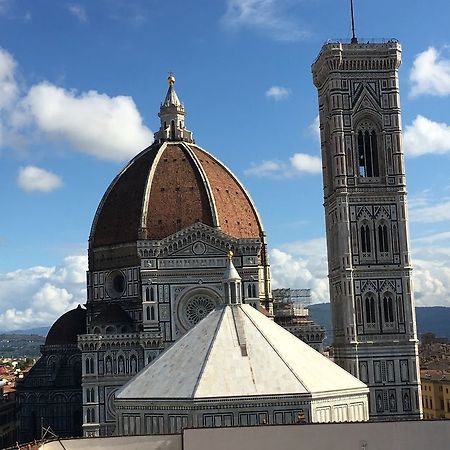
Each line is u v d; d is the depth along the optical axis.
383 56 180.75
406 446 81.00
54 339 199.00
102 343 170.50
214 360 103.75
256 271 180.12
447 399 190.25
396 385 172.50
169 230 195.00
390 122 180.12
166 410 99.81
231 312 114.00
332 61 179.38
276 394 99.06
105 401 169.38
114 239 199.12
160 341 172.25
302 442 80.81
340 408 104.44
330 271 186.00
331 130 181.38
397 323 174.62
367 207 177.38
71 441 82.31
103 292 198.62
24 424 193.25
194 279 178.12
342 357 177.25
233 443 80.88
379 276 175.50
